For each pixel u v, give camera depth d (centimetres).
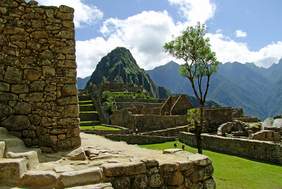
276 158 2466
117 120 6494
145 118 5569
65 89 1048
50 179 681
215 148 3175
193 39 2978
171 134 4528
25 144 1002
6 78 1012
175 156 938
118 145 1177
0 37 1015
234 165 2361
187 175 852
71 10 1080
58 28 1060
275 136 3259
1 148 786
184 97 6162
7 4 1027
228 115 4609
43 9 1053
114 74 19938
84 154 884
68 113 1044
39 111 1023
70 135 1040
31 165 761
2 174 673
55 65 1047
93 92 9512
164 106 6362
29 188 664
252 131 3938
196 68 3005
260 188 1733
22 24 1035
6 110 1005
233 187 1727
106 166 738
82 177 696
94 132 4659
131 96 9456
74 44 1075
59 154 947
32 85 1027
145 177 776
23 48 1030
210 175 929
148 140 4069
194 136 3528
